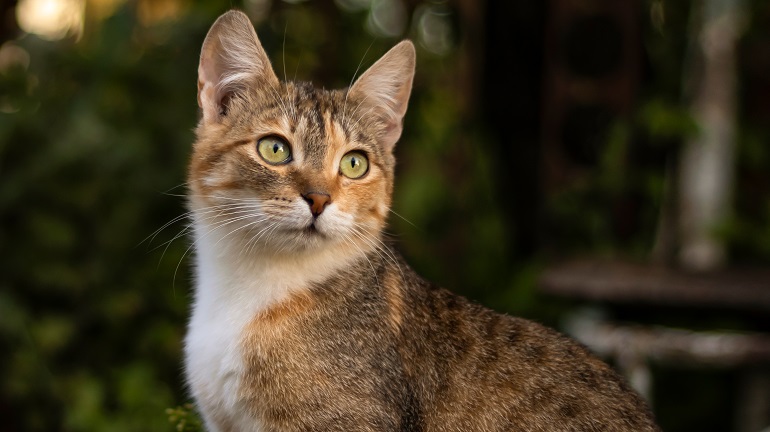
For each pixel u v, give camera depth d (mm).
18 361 1480
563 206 1857
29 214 1520
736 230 1728
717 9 1783
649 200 1932
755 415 1509
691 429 1643
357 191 1176
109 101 1592
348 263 1169
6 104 1587
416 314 1164
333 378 1134
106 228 1538
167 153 1581
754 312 1436
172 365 1535
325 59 1762
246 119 1174
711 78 1787
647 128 1871
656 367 1597
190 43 1602
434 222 1840
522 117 2014
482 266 1814
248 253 1162
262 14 1686
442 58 1927
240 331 1147
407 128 1847
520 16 1949
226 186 1163
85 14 1748
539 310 1635
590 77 1877
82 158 1522
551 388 1148
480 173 1882
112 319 1528
